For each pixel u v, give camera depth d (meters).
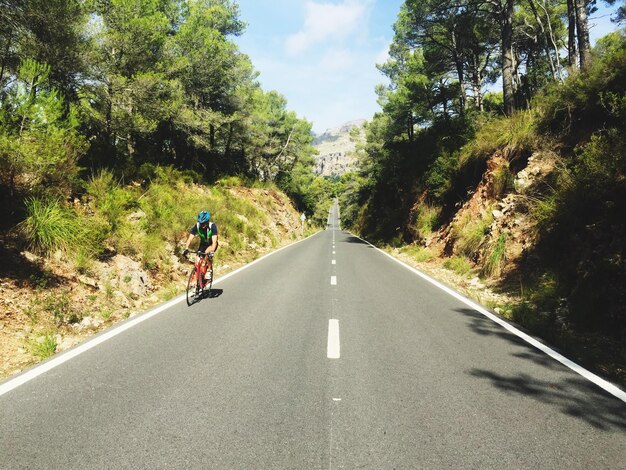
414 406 3.36
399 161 31.42
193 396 3.49
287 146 54.00
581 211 7.78
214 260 13.16
